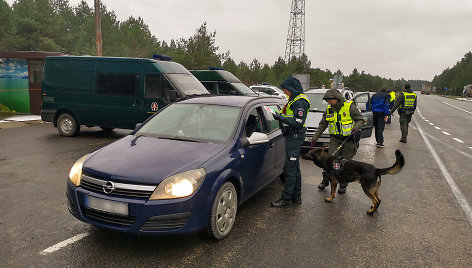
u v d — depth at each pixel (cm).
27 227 399
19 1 3812
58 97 998
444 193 578
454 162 816
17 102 1461
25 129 1122
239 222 434
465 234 418
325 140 827
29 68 1431
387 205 516
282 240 387
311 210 486
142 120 927
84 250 349
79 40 3844
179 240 376
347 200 534
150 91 912
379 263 345
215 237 372
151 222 320
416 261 351
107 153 376
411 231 424
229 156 392
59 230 392
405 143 1095
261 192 557
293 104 471
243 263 335
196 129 436
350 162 495
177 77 933
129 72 927
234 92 1348
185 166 345
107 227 331
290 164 484
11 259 329
